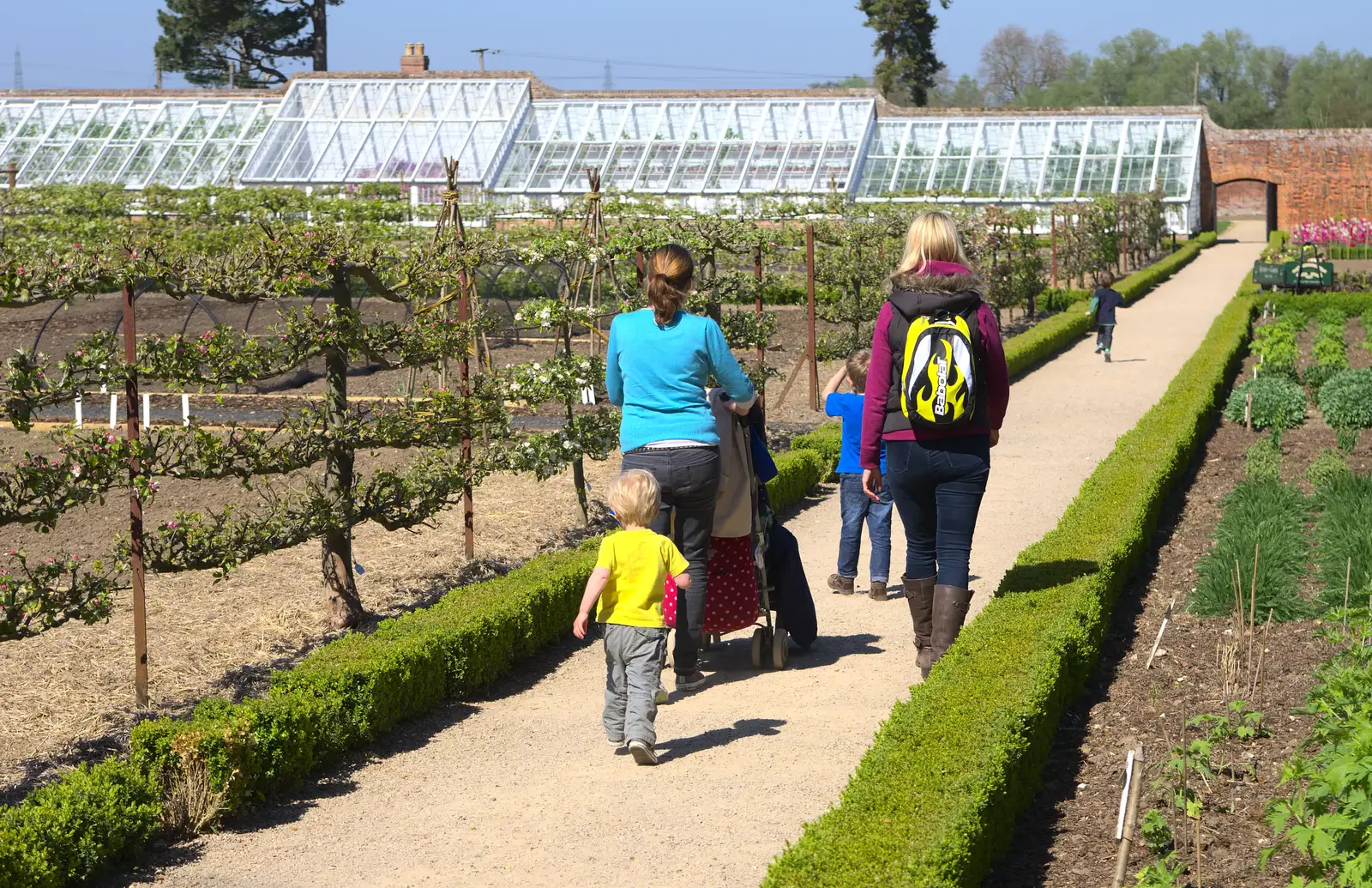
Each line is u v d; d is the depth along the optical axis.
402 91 43.50
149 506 11.34
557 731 6.21
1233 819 4.80
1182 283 33.28
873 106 41.75
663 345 6.41
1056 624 6.20
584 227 12.77
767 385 18.19
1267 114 102.19
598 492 11.35
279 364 7.54
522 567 8.04
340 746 5.82
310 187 41.16
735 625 6.94
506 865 4.74
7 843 4.46
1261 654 6.16
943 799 4.41
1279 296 26.56
